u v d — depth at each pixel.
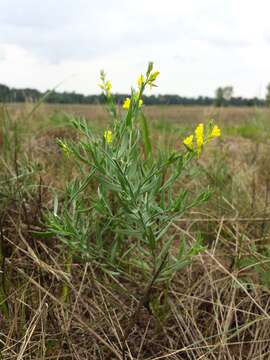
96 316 1.87
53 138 3.53
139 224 1.66
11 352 1.65
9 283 1.86
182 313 1.95
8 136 3.00
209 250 2.32
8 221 2.23
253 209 2.65
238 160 3.81
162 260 1.78
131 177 1.63
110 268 2.03
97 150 1.58
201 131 1.51
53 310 1.78
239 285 1.95
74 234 1.68
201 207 2.65
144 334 1.78
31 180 2.55
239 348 1.80
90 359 1.73
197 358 1.75
